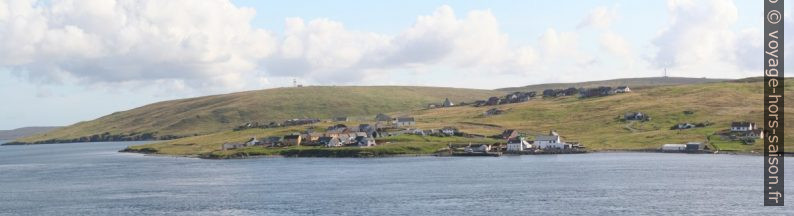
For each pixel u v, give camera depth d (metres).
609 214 133.88
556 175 198.75
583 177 192.00
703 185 170.12
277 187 181.50
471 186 175.62
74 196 173.25
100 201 163.00
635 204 144.00
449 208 142.88
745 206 139.88
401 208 143.62
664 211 136.00
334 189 174.25
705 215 131.62
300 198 160.00
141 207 152.50
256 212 143.25
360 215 137.12
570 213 135.50
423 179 193.12
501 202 149.38
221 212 144.25
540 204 146.00
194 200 161.25
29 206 158.00
